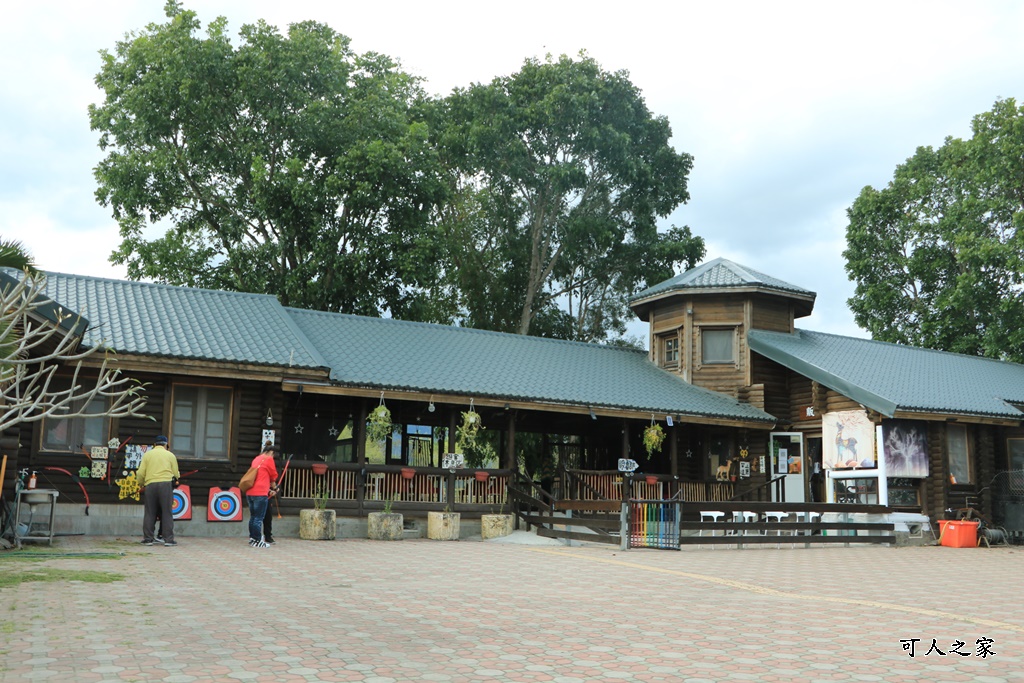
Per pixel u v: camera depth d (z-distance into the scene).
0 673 6.09
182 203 33.00
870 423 23.27
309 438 22.03
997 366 31.39
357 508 19.92
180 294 21.97
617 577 12.44
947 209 38.97
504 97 36.53
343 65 33.03
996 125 36.12
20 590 9.77
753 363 26.20
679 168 39.78
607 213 39.47
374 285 32.81
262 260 30.98
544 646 7.35
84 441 17.67
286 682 5.96
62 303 19.12
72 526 17.19
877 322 41.31
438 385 20.91
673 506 17.72
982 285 35.53
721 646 7.44
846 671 6.58
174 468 15.77
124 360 17.42
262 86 30.81
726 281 26.80
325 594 10.17
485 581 11.70
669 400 24.31
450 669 6.45
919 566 15.55
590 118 37.06
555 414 25.03
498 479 21.55
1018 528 24.27
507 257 38.38
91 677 6.00
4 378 9.74
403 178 31.77
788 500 25.38
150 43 30.84
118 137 31.92
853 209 41.59
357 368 20.78
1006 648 7.62
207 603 9.23
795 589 11.49
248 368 18.52
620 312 40.47
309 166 32.22
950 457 24.31
